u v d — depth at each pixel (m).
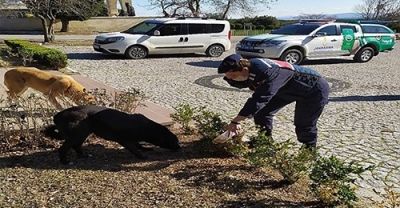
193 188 3.79
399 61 17.00
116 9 42.59
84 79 10.90
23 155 4.55
